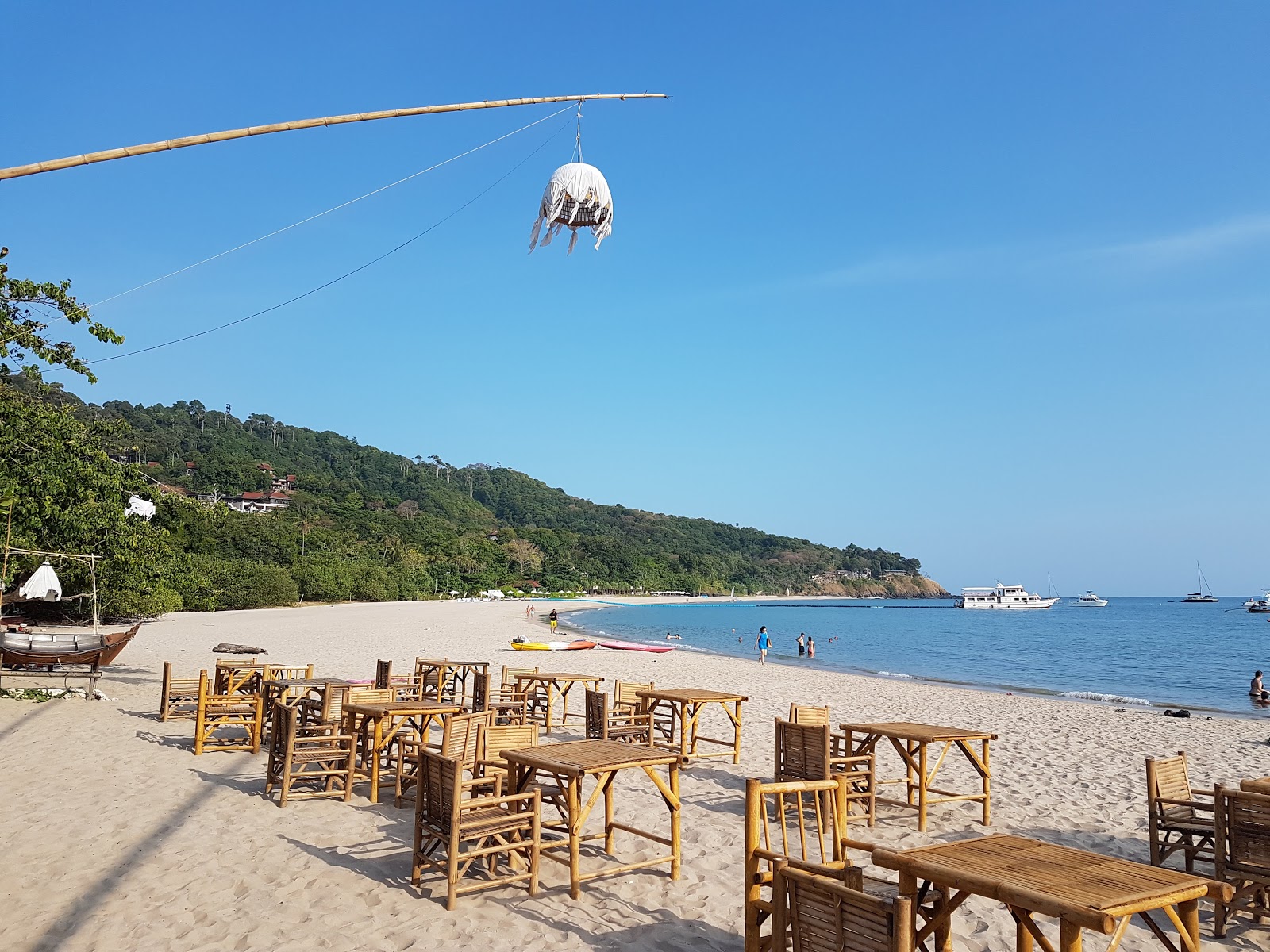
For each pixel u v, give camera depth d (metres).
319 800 8.35
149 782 9.02
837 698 19.86
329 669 23.53
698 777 10.04
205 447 159.88
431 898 5.77
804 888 3.64
